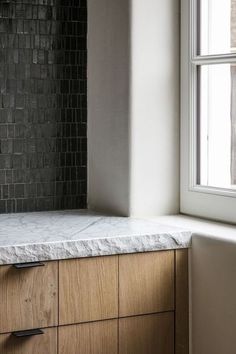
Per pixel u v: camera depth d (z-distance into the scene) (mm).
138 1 2340
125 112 2371
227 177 2262
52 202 2545
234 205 2197
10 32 2441
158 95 2398
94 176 2562
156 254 2057
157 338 2074
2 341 1856
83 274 1949
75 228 2145
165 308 2080
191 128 2379
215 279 2000
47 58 2504
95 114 2535
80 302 1949
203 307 2059
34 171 2506
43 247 1883
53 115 2525
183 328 2113
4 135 2451
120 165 2414
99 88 2506
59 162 2547
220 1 2266
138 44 2352
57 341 1927
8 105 2451
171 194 2447
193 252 2094
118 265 1999
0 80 2434
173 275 2086
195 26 2354
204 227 2156
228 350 1959
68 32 2533
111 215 2430
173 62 2418
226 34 2244
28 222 2273
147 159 2396
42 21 2490
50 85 2514
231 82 2223
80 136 2576
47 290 1903
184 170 2426
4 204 2467
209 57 2285
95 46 2518
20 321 1874
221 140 2279
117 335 2010
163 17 2389
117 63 2400
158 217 2387
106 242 1968
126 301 2016
